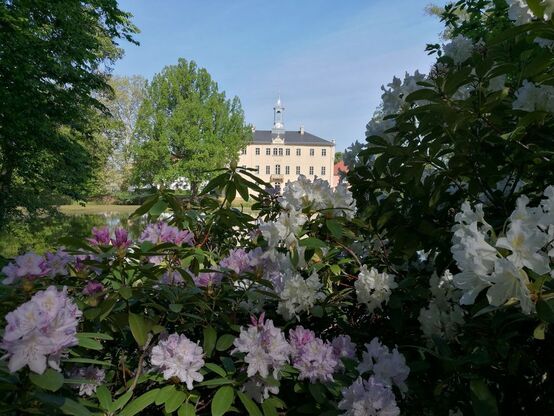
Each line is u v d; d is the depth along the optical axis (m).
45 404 1.08
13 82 10.62
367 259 2.27
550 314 0.99
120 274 1.62
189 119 45.50
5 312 1.44
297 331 1.60
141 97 46.41
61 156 13.22
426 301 1.86
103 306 1.41
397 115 2.06
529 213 1.14
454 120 1.63
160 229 1.98
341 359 1.52
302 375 1.46
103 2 12.09
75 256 1.90
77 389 1.50
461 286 1.15
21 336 1.01
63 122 12.66
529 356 1.39
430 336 1.65
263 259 1.96
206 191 2.02
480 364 1.33
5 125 11.16
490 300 1.07
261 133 84.00
